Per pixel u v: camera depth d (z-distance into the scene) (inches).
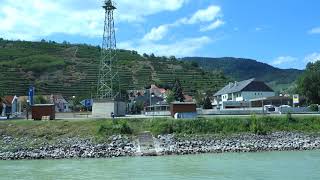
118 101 4028.1
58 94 7751.0
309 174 1728.6
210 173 1804.9
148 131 3105.3
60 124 3198.8
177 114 3506.4
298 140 3051.2
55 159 2536.9
